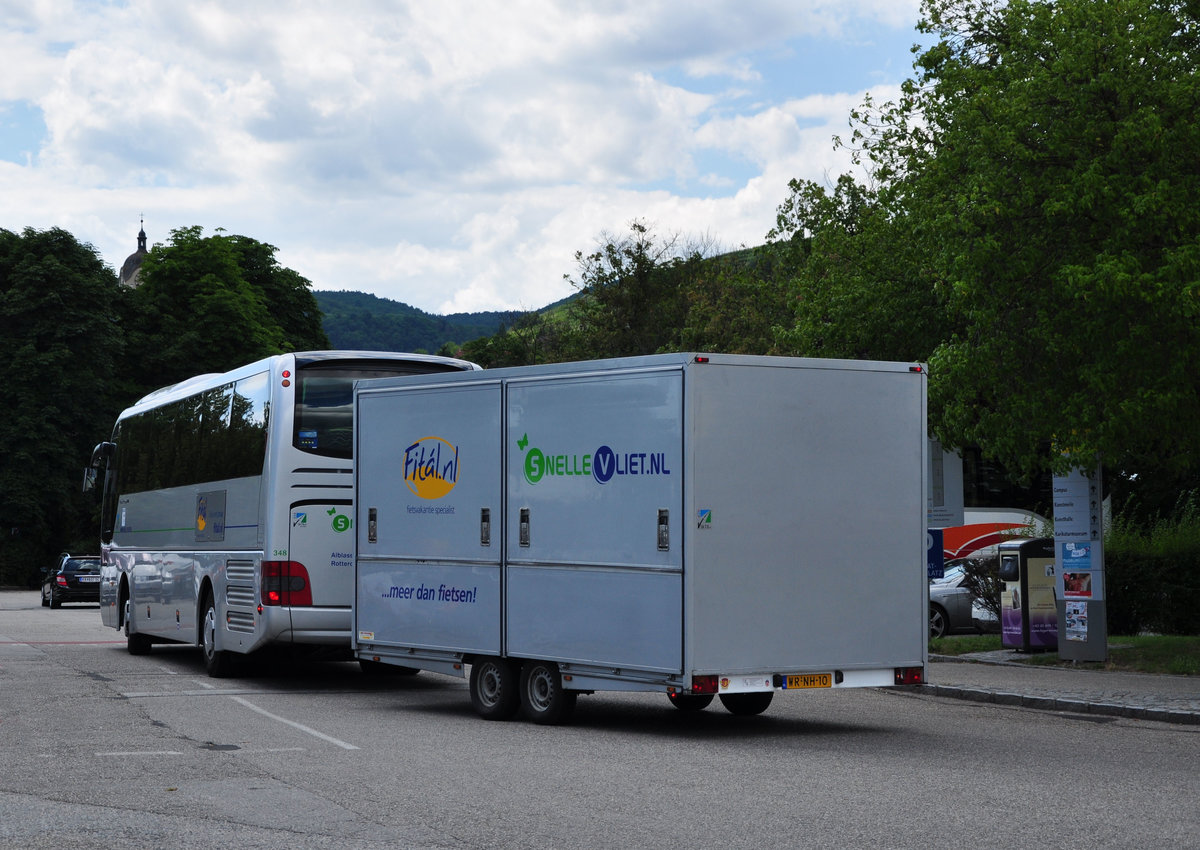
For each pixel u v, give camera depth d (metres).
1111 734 12.06
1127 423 15.78
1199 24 17.47
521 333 60.84
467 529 13.55
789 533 11.95
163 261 67.88
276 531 16.02
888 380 12.53
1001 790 8.95
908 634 12.49
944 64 20.25
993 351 16.88
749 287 44.62
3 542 63.75
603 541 12.20
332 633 16.08
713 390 11.66
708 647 11.53
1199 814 8.09
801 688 11.94
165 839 7.46
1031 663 18.41
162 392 21.80
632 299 54.06
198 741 11.49
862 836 7.47
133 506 22.14
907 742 11.48
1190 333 15.41
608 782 9.32
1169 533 24.22
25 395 62.66
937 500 21.69
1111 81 15.71
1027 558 19.80
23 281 63.03
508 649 13.02
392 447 14.53
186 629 18.91
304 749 11.02
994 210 16.00
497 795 8.80
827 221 30.25
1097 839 7.38
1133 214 15.30
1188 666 16.86
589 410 12.40
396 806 8.41
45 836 7.54
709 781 9.35
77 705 14.27
